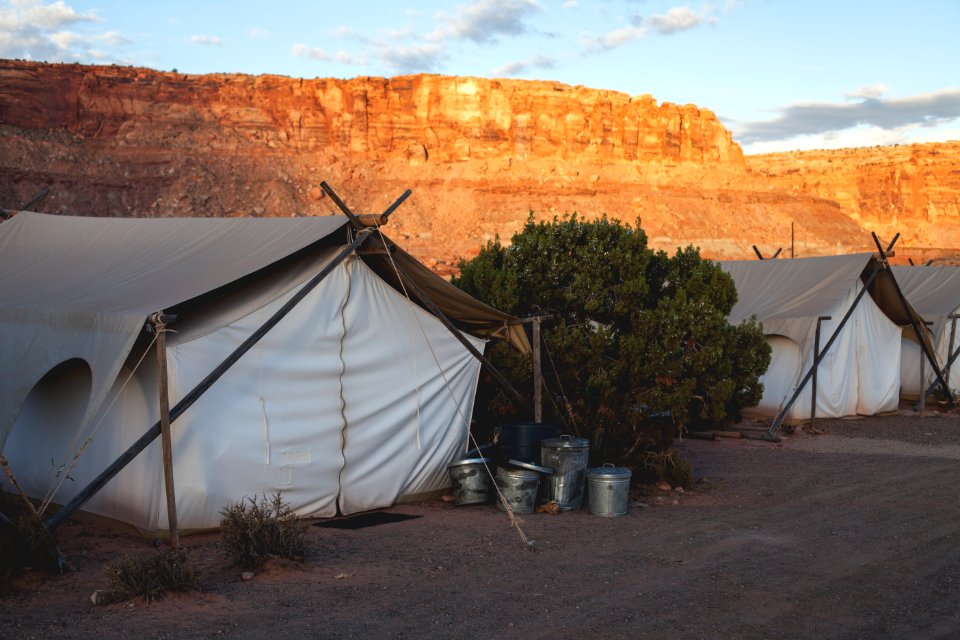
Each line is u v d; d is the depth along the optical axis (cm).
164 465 816
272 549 759
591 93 17700
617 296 1235
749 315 1948
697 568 777
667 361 1184
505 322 1190
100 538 868
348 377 1003
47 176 13275
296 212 14325
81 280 1077
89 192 13488
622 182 17000
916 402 2334
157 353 816
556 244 1270
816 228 18100
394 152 16275
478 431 1235
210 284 900
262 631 593
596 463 1198
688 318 1179
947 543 882
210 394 888
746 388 1302
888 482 1245
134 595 654
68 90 14512
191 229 1163
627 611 652
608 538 894
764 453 1530
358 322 1016
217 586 698
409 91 16700
